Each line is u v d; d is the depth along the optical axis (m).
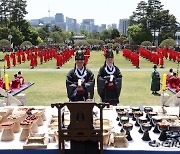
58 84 22.89
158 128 6.81
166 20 102.88
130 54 44.91
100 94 10.59
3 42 75.00
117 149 6.20
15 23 102.00
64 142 6.12
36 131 7.29
